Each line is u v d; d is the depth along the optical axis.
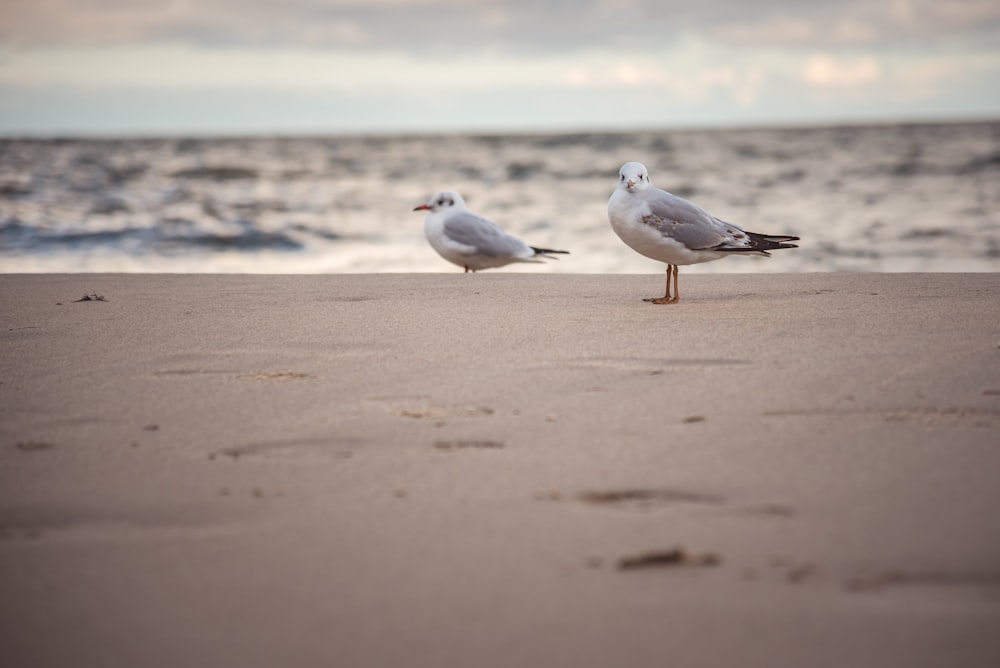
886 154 37.97
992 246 14.21
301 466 3.34
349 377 4.54
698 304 6.46
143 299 6.95
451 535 2.73
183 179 27.28
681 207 6.45
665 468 3.25
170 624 2.26
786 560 2.54
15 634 2.23
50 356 5.05
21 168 28.73
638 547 2.63
